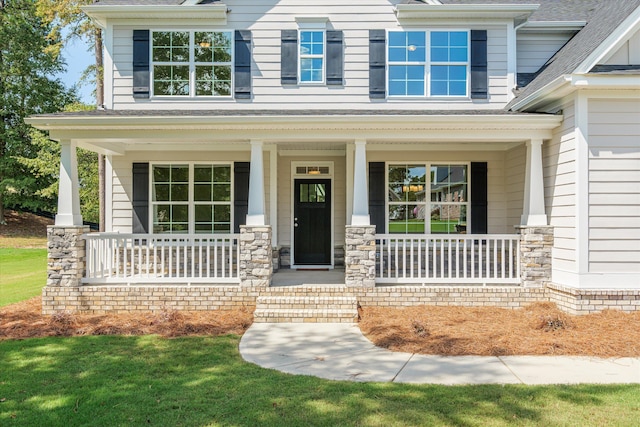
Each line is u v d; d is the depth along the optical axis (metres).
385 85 9.99
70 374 5.18
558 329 6.75
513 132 8.42
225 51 10.06
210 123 8.26
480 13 9.87
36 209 30.55
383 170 11.00
